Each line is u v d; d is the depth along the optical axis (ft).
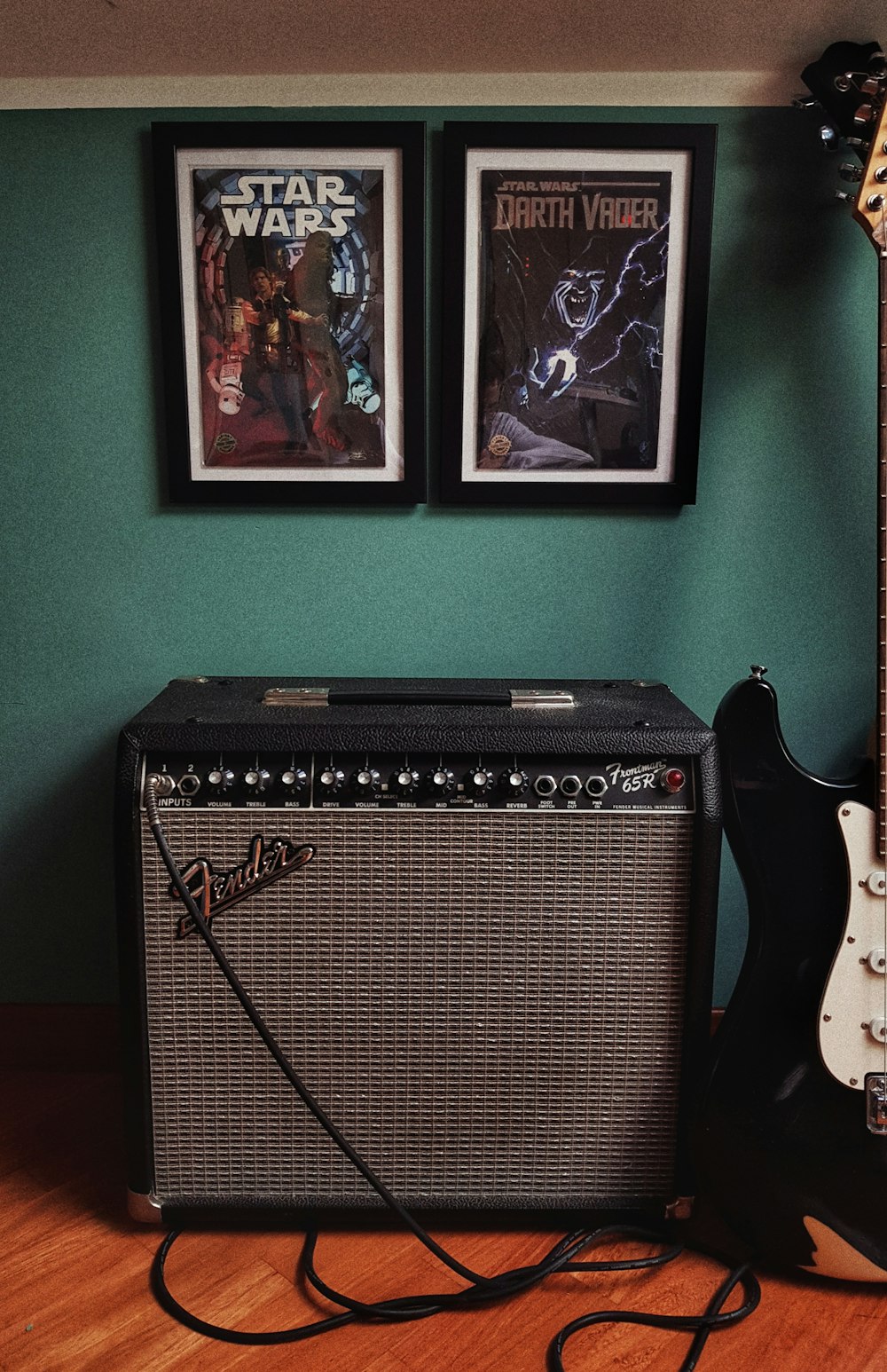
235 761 3.99
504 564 5.08
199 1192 4.30
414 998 4.13
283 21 4.35
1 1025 5.49
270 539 5.06
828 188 4.71
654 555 5.06
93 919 5.43
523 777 3.97
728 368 4.88
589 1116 4.24
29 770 5.30
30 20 4.34
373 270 4.73
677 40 4.44
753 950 4.09
